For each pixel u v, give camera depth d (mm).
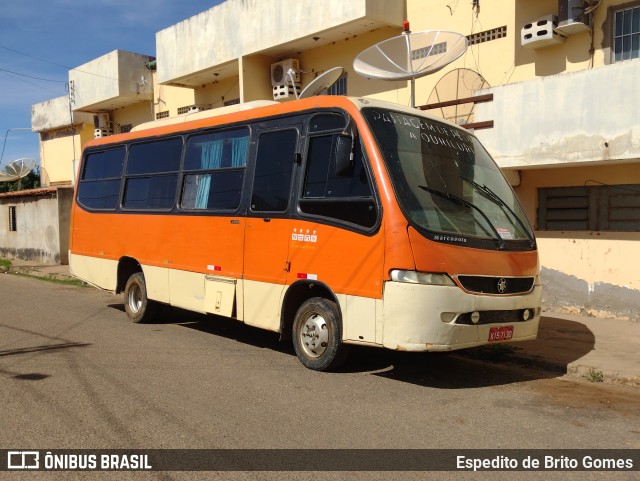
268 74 16484
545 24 10320
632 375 6477
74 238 11297
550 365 7070
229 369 6746
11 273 18891
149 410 5312
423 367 7066
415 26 13117
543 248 10367
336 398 5738
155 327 9336
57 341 8148
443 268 5703
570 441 4750
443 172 6473
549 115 9188
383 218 5844
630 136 8375
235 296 7574
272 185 7176
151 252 9242
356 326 6066
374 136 6129
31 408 5340
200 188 8383
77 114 26125
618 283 9523
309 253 6586
